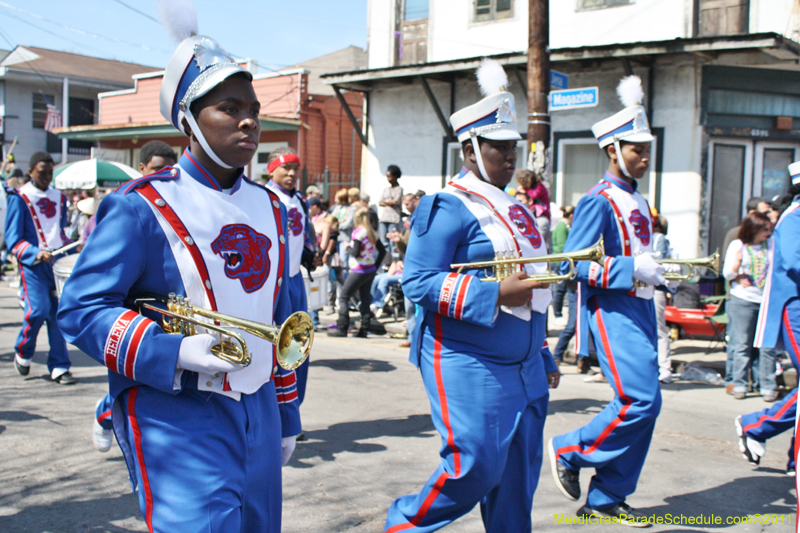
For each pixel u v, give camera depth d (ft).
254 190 7.32
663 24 40.70
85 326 6.31
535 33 27.53
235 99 6.68
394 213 39.17
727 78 38.47
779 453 16.52
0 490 13.20
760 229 21.76
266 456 7.01
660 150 39.34
